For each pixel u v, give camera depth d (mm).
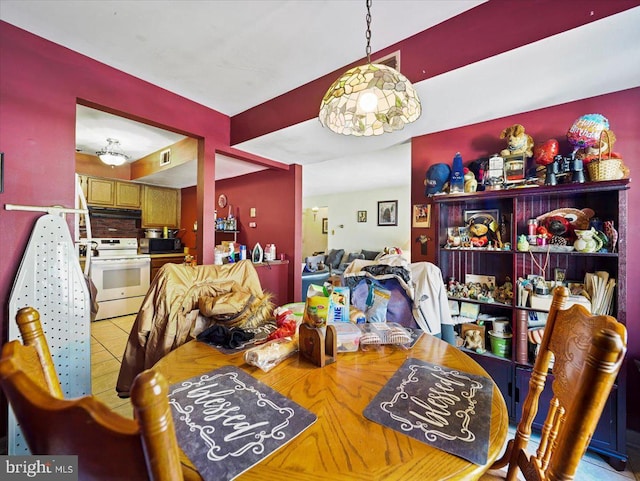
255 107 2570
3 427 1541
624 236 1415
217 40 1695
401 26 1575
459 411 712
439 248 2068
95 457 387
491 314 2043
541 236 1710
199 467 529
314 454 562
